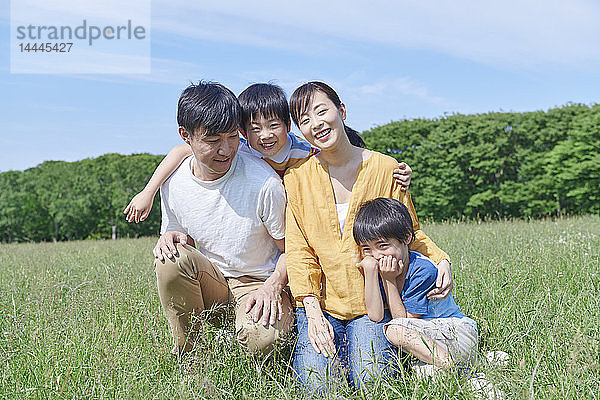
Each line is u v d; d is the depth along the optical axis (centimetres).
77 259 937
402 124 3306
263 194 342
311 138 337
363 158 350
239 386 296
